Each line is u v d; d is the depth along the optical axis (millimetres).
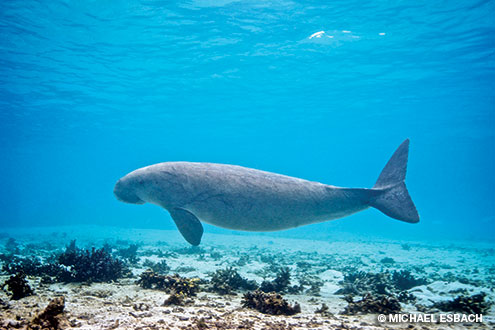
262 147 88375
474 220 96250
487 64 27953
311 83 33281
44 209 83125
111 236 28375
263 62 27828
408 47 24859
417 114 47219
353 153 105625
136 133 58656
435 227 62188
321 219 8281
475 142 73562
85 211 77750
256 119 50062
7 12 18875
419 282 9711
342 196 8281
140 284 7473
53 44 23141
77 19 20000
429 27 21766
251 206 7625
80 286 7078
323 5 19203
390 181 8500
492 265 15742
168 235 30469
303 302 6938
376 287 8258
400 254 20422
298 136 68750
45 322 4031
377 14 20203
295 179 8180
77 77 29531
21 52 24094
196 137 67125
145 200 8227
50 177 140375
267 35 23047
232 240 26359
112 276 8164
